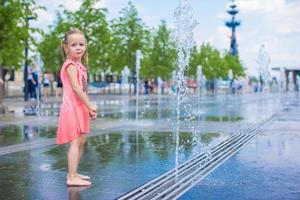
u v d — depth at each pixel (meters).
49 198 5.13
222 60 74.56
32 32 21.77
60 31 38.03
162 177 6.34
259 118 17.05
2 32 20.02
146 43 48.62
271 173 6.61
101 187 5.67
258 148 9.09
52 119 15.97
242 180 6.15
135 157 7.96
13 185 5.76
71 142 5.88
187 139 10.54
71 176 5.82
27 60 23.98
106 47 39.31
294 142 9.98
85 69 5.99
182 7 9.82
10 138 10.52
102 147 9.16
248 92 83.25
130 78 48.28
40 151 8.58
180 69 9.82
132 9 47.56
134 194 5.38
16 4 20.09
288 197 5.27
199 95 53.22
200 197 5.26
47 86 39.50
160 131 12.32
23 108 22.55
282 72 74.69
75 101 5.84
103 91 53.84
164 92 57.78
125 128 13.13
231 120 16.09
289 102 33.56
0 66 22.31
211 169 6.94
